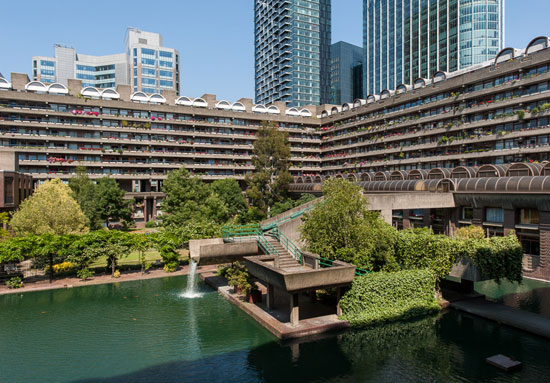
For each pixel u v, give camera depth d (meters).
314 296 31.83
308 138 104.50
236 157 91.88
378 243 31.61
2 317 30.02
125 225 70.56
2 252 36.19
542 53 52.88
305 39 168.12
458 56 132.62
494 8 127.69
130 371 21.41
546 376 20.38
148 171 85.06
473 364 21.84
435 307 29.94
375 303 28.12
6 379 20.47
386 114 82.62
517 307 30.47
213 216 54.44
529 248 40.12
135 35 168.62
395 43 164.12
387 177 64.31
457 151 67.19
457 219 47.66
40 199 45.41
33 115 75.75
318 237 30.89
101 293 36.41
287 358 22.81
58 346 24.73
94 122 80.44
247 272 32.78
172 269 44.28
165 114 87.19
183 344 24.94
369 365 21.94
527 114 55.16
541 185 37.28
